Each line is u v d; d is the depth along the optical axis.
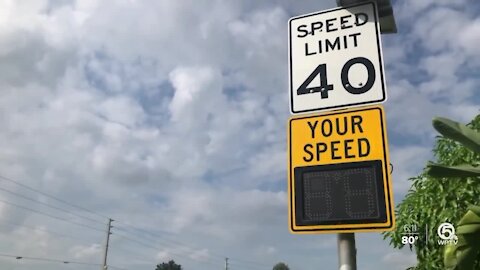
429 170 3.73
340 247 3.41
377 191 3.43
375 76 3.83
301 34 4.24
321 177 3.65
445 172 3.70
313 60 4.10
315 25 4.22
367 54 3.93
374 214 3.38
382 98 3.74
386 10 4.09
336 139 3.73
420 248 7.08
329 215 3.51
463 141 3.59
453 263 4.91
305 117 3.92
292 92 4.06
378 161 3.52
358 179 3.52
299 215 3.62
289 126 3.94
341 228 3.44
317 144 3.77
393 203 3.36
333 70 4.00
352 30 4.06
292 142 3.87
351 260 3.35
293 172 3.76
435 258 6.61
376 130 3.62
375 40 3.95
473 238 4.24
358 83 3.86
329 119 3.82
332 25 4.15
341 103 3.85
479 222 4.22
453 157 6.59
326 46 4.10
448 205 6.43
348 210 3.46
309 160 3.75
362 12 4.08
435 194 6.79
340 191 3.54
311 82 4.02
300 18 4.30
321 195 3.59
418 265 7.05
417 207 7.02
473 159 6.22
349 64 3.96
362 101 3.79
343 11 4.14
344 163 3.62
